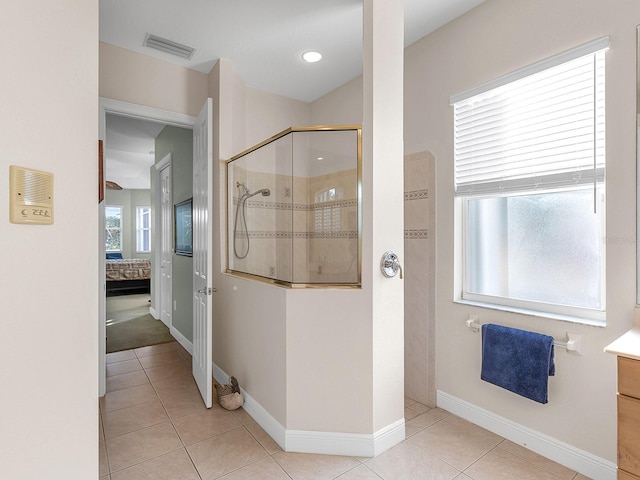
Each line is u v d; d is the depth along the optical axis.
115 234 9.54
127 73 2.70
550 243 1.99
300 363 1.96
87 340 1.12
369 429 1.91
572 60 1.77
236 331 2.59
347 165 2.08
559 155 1.89
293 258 2.26
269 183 2.43
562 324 1.83
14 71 0.90
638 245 1.58
